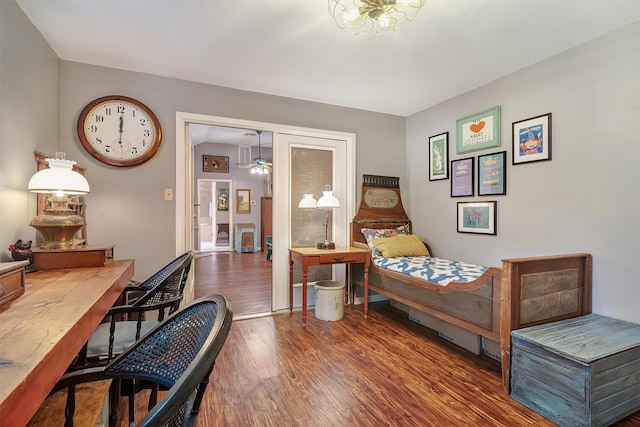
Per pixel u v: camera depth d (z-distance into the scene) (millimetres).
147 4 1843
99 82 2623
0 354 685
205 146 7879
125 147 2688
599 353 1553
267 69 2691
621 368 1594
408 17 1935
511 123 2740
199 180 7863
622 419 1640
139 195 2756
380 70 2703
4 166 1686
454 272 2525
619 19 1958
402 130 3973
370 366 2176
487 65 2604
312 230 3535
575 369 1532
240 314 3242
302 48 2338
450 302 2336
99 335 1479
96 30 2113
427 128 3672
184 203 2922
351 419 1627
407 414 1669
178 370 769
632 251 1991
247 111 3154
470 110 3133
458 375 2068
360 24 2002
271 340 2605
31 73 2012
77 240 2084
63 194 1837
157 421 446
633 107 1985
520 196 2664
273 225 3363
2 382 570
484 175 2980
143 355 875
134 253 2736
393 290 2959
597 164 2160
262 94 3219
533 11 1881
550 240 2441
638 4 1804
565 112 2346
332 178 3627
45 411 1006
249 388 1898
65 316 949
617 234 2061
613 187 2080
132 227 2732
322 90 3150
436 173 3535
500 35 2150
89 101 2596
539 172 2520
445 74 2768
